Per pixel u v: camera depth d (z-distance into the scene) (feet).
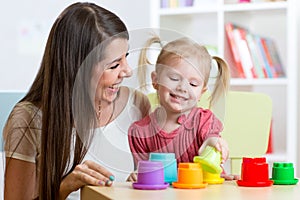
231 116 5.60
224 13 9.95
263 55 9.89
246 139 5.67
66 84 4.23
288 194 3.46
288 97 9.39
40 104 4.95
